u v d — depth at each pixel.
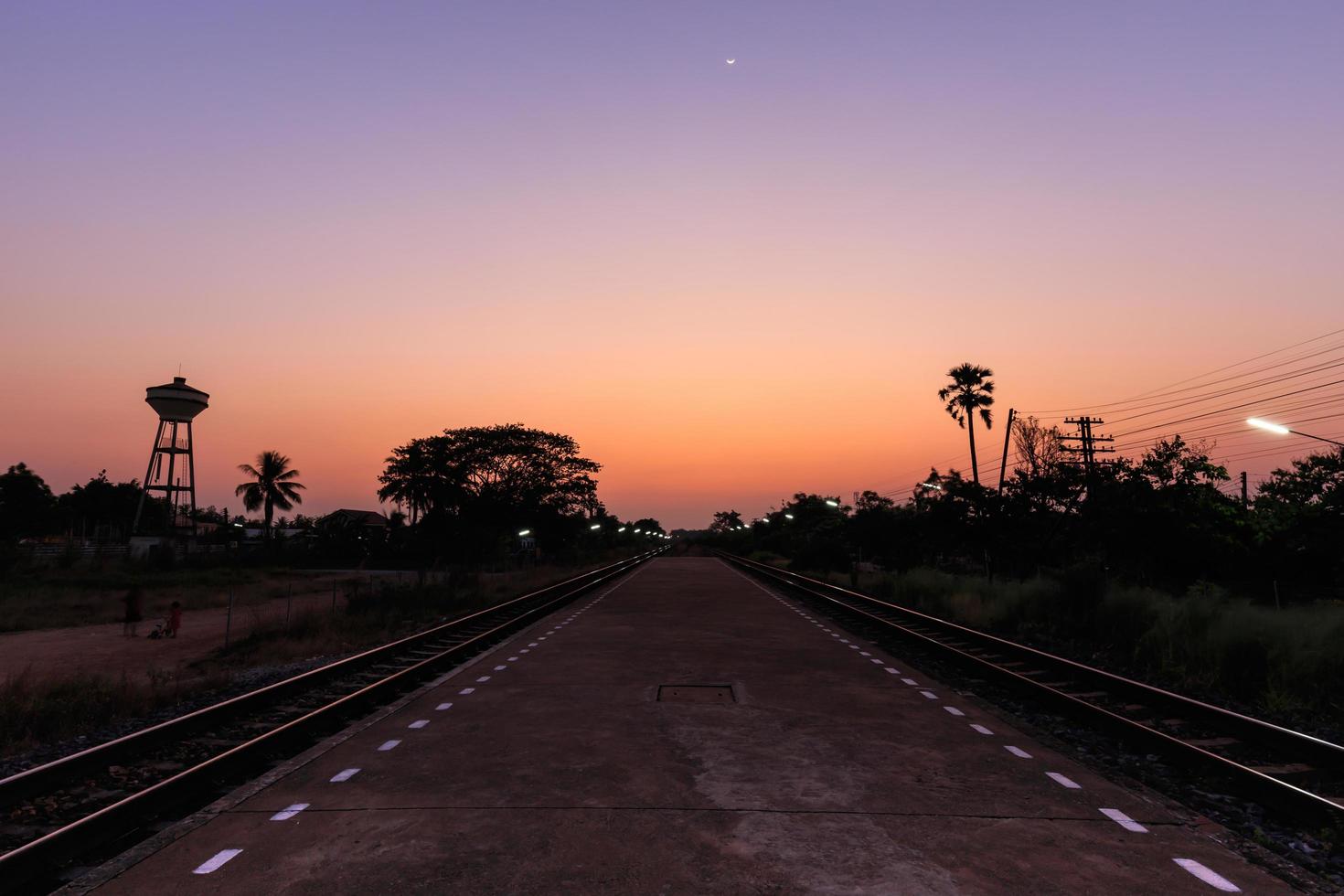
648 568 54.88
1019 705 9.90
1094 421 34.38
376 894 4.43
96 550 55.41
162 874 4.71
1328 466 24.83
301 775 6.65
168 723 8.02
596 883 4.55
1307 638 11.99
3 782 6.11
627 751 7.43
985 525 33.81
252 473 81.56
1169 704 9.64
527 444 66.00
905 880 4.62
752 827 5.45
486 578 37.22
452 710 9.21
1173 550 25.80
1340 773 7.13
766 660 13.20
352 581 41.06
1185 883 4.64
